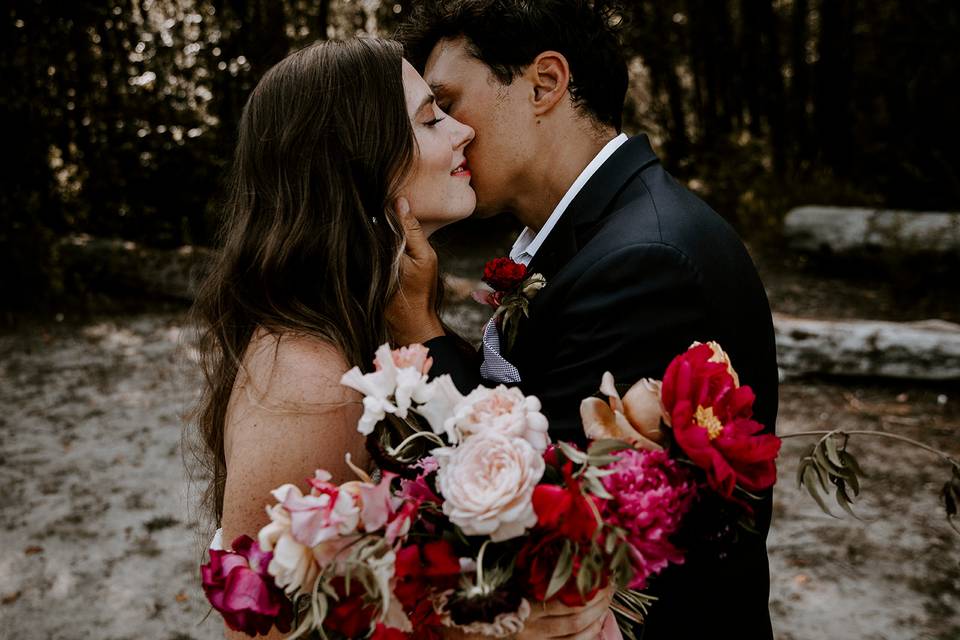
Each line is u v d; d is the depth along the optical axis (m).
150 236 7.64
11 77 7.18
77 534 3.68
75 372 5.66
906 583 3.20
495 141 1.72
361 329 1.45
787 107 9.09
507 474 1.00
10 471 4.27
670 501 1.04
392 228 1.48
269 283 1.44
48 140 7.37
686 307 1.39
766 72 9.09
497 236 9.03
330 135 1.46
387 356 1.09
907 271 6.80
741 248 1.54
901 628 2.95
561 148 1.72
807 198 8.23
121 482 4.12
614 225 1.50
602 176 1.62
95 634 3.04
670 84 9.36
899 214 7.07
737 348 1.45
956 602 3.08
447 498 1.02
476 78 1.71
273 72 1.50
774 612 3.06
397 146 1.48
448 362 1.47
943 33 7.39
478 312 6.35
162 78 7.49
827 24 8.54
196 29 7.54
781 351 5.35
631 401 1.13
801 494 3.88
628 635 1.37
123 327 6.60
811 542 3.49
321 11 7.92
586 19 1.70
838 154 8.76
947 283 6.77
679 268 1.39
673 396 1.10
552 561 1.05
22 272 6.93
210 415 1.57
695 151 9.46
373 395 1.08
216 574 1.08
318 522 1.00
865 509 3.71
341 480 1.32
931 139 7.53
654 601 1.45
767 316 1.56
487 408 1.07
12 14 7.10
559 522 1.01
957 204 7.51
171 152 7.50
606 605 1.19
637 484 1.04
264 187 1.48
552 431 1.40
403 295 1.51
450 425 1.05
